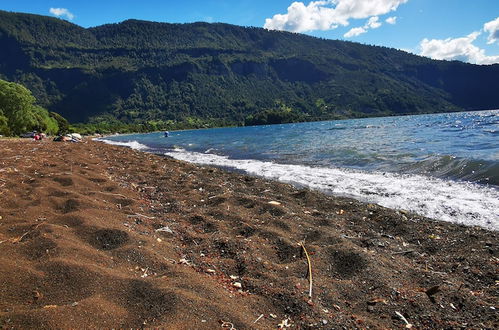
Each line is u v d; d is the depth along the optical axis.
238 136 49.91
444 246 5.47
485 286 4.05
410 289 3.92
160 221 6.19
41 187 7.70
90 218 5.58
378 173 12.28
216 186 9.59
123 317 3.07
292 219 6.68
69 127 74.44
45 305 3.17
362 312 3.51
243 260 4.61
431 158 14.01
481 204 7.77
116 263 4.18
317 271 4.36
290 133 48.69
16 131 44.41
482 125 38.25
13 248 4.28
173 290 3.46
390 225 6.58
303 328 3.19
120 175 11.20
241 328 3.02
